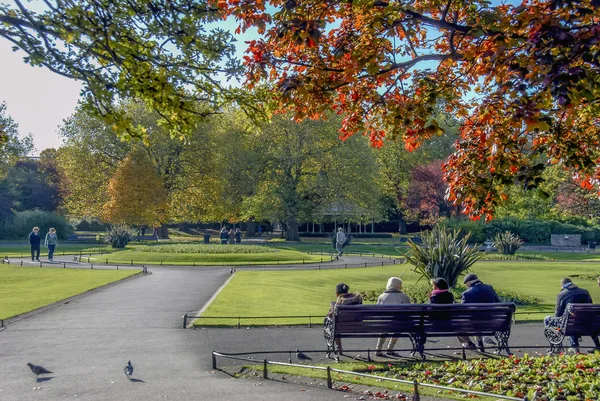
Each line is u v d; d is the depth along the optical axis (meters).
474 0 8.28
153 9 8.06
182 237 67.25
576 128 8.99
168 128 8.62
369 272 27.00
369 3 7.67
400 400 6.94
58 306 15.32
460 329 9.78
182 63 8.25
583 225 61.22
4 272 25.27
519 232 57.78
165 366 8.98
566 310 10.18
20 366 8.88
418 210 62.50
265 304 15.73
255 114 9.03
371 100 8.98
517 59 6.81
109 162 52.38
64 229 58.91
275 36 8.43
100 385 7.77
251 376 8.41
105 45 7.52
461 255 20.06
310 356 9.92
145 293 18.28
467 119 9.30
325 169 52.62
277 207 52.53
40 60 7.27
